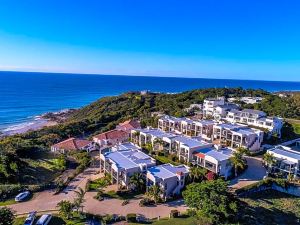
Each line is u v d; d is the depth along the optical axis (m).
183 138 67.44
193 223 39.34
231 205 37.84
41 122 142.50
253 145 70.00
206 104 108.62
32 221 38.53
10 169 53.53
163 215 42.03
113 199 46.97
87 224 38.91
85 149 74.12
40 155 68.38
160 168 51.97
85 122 110.38
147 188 48.66
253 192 50.34
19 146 69.62
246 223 40.56
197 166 57.47
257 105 118.12
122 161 54.03
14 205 44.28
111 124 105.81
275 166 58.59
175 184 48.47
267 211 44.84
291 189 51.38
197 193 39.59
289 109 112.88
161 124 90.94
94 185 52.00
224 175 54.44
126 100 157.00
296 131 87.38
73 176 55.88
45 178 55.38
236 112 92.12
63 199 46.59
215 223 37.88
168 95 156.25
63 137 93.00
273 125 80.38
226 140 73.44
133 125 96.75
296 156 58.50
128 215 40.47
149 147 69.94
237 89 162.50
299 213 45.16
